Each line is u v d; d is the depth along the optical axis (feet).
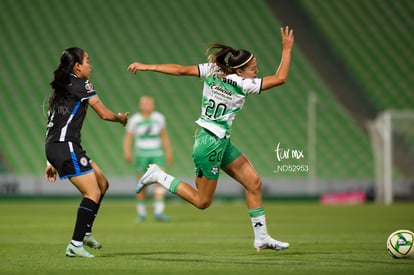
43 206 237.25
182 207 245.45
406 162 316.19
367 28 367.04
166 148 181.57
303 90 340.59
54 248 97.60
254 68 85.71
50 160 82.48
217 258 83.82
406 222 160.76
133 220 171.94
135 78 337.93
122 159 305.53
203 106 86.38
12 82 330.34
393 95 342.64
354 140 324.39
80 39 351.05
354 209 225.35
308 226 148.25
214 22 365.40
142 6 369.71
